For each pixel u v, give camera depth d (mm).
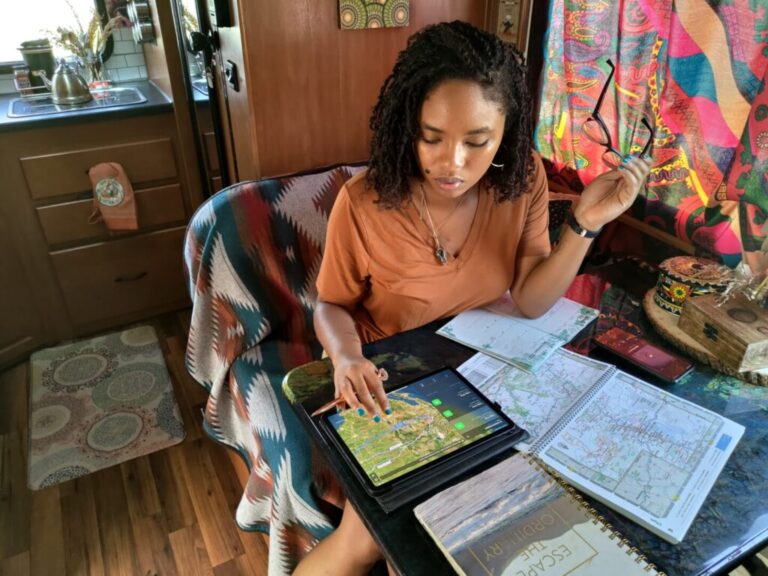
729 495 699
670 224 1356
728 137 1183
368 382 853
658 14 1242
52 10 2266
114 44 2424
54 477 1703
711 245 1272
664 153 1324
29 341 2205
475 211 1040
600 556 615
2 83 2252
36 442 1827
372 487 700
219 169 2020
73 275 2201
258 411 1256
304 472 1097
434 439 770
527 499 681
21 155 1940
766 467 741
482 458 749
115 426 1893
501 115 827
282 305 1450
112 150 2080
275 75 1522
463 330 1034
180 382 2090
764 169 1108
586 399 853
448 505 673
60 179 2031
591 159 1532
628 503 687
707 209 1252
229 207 1415
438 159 835
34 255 2094
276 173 1659
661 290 1072
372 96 1683
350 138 1714
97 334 2340
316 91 1595
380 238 1029
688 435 788
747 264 1144
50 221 2072
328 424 801
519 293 1091
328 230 1071
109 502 1628
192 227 1442
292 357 1408
